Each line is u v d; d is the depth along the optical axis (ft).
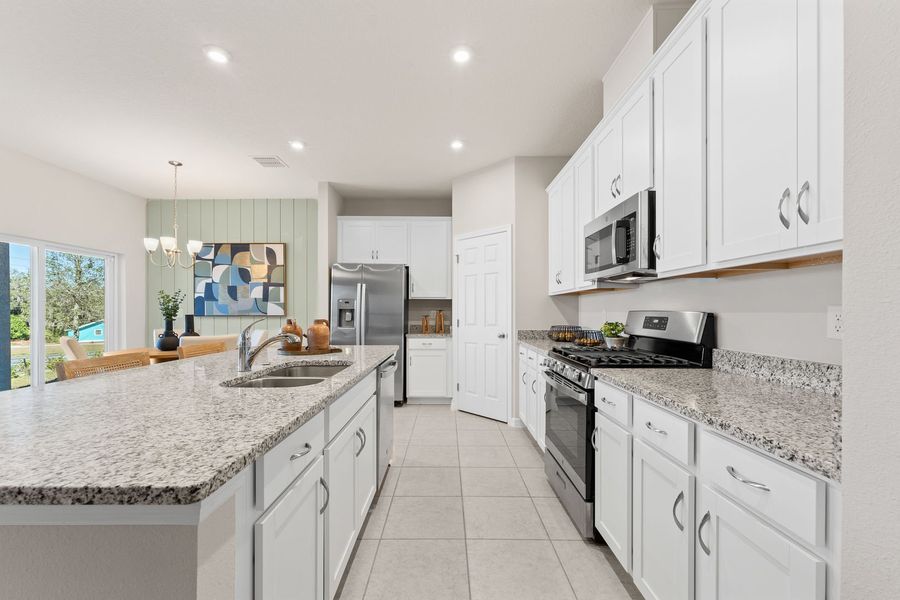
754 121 3.95
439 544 6.32
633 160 6.54
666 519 4.12
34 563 2.23
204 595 2.23
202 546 2.22
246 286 17.57
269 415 3.35
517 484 8.46
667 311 7.04
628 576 5.58
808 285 4.47
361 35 7.16
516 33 7.14
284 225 17.84
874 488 1.95
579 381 6.40
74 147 12.00
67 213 13.91
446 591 5.29
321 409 3.92
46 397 4.02
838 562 2.33
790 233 3.53
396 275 15.44
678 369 5.90
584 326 12.30
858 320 2.03
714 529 3.42
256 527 2.82
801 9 3.40
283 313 17.62
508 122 10.57
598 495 5.96
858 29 2.05
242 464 2.43
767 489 2.83
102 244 15.37
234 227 17.83
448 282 16.49
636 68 7.14
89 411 3.48
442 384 15.49
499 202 13.46
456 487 8.32
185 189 16.34
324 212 15.51
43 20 6.68
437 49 7.58
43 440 2.69
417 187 16.30
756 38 3.92
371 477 6.92
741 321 5.51
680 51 5.17
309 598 3.82
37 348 13.16
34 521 2.14
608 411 5.55
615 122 7.27
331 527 4.51
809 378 4.38
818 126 3.26
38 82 8.56
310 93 9.09
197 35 7.12
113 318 16.21
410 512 7.30
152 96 9.17
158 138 11.44
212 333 17.67
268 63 7.97
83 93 9.02
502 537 6.51
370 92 9.07
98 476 2.12
